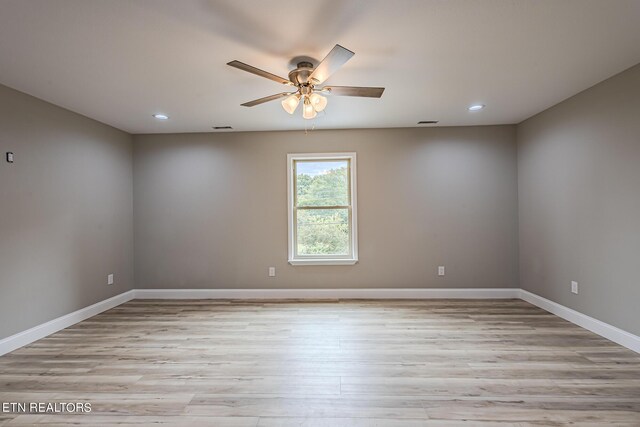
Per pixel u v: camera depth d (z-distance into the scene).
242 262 4.45
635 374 2.27
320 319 3.52
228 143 4.45
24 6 1.70
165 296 4.46
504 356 2.58
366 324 3.35
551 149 3.57
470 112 3.73
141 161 4.47
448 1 1.73
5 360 2.58
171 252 4.47
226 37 2.06
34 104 3.05
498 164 4.28
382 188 4.36
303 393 2.08
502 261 4.29
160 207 4.48
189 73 2.58
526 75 2.72
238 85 2.83
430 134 4.33
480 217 4.30
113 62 2.38
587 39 2.14
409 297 4.34
